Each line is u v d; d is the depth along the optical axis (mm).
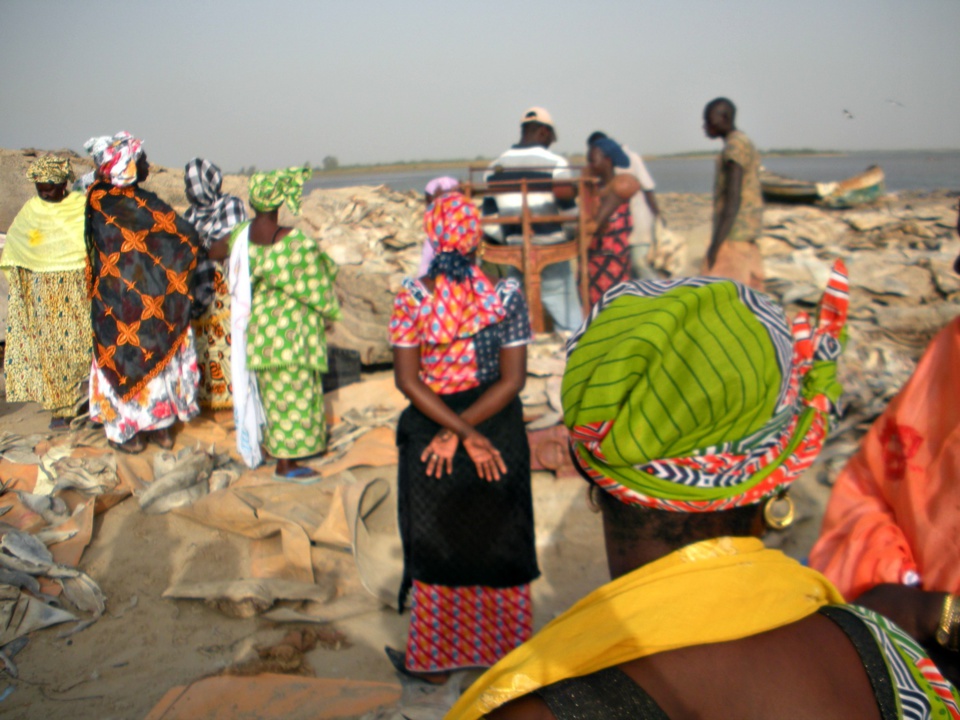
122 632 3203
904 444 1696
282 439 4152
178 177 7309
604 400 956
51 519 3863
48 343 4785
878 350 5535
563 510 4004
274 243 4008
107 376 4398
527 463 2881
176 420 4977
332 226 7711
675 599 911
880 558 1643
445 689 2738
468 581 2857
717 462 990
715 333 975
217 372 4996
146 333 4387
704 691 852
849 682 892
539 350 5652
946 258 7422
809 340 1101
